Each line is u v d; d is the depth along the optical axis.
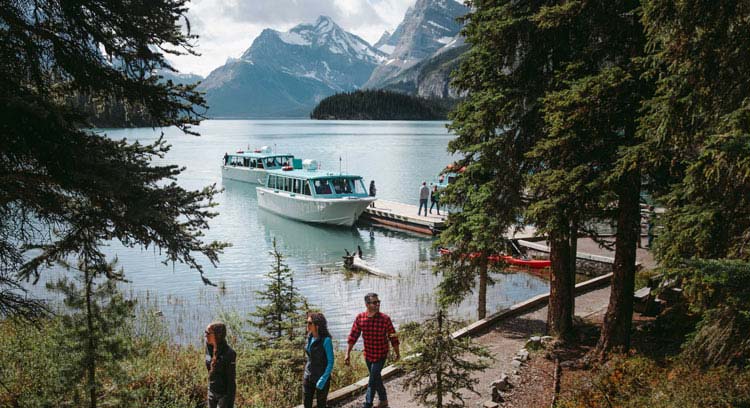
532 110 11.13
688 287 6.65
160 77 6.57
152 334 14.19
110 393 7.61
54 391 7.20
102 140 6.20
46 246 6.32
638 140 8.45
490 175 12.48
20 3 5.77
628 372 8.60
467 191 12.60
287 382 10.00
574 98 8.19
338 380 10.60
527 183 11.00
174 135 159.25
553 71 10.26
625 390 8.03
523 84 11.00
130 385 9.00
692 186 6.65
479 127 11.54
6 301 6.33
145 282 21.73
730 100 5.60
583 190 8.74
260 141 128.12
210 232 33.38
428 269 23.67
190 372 10.66
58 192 5.93
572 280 12.95
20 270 6.18
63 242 6.32
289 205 37.53
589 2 8.81
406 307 18.08
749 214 6.58
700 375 6.87
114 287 7.58
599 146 8.80
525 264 22.84
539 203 9.27
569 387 8.66
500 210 11.79
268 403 9.24
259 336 11.52
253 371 10.55
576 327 12.31
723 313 6.54
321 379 7.23
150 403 9.05
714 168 5.39
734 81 5.51
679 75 5.89
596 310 14.30
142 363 9.59
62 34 6.09
